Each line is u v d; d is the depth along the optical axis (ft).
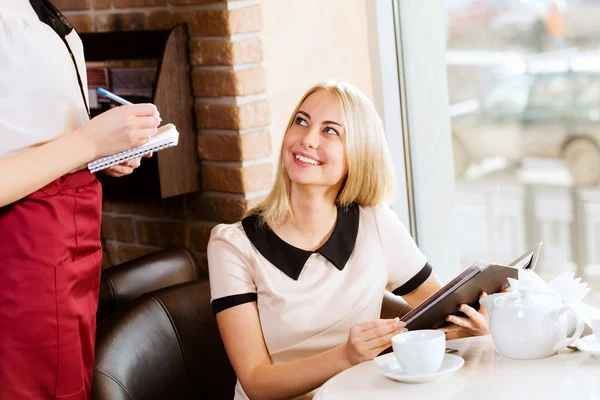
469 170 10.98
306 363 5.16
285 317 5.50
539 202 10.98
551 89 9.29
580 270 11.04
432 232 9.00
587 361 4.47
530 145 10.37
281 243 5.64
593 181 10.53
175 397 5.88
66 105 4.73
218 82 7.36
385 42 8.36
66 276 4.62
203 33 7.38
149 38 7.56
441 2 8.86
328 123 5.63
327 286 5.58
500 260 11.21
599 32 8.79
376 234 5.90
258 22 7.39
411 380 4.41
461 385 4.32
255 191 7.50
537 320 4.53
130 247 8.59
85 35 8.09
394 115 8.50
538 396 4.06
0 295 4.48
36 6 4.68
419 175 8.81
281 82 7.65
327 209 5.75
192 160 7.66
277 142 7.66
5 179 4.30
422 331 4.65
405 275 6.01
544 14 9.02
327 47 7.98
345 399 4.31
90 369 5.01
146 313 5.89
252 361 5.44
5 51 4.43
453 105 9.46
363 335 4.93
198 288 6.25
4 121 4.47
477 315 5.08
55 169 4.46
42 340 4.57
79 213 4.74
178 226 8.05
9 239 4.48
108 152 4.64
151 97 7.45
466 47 9.34
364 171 5.78
